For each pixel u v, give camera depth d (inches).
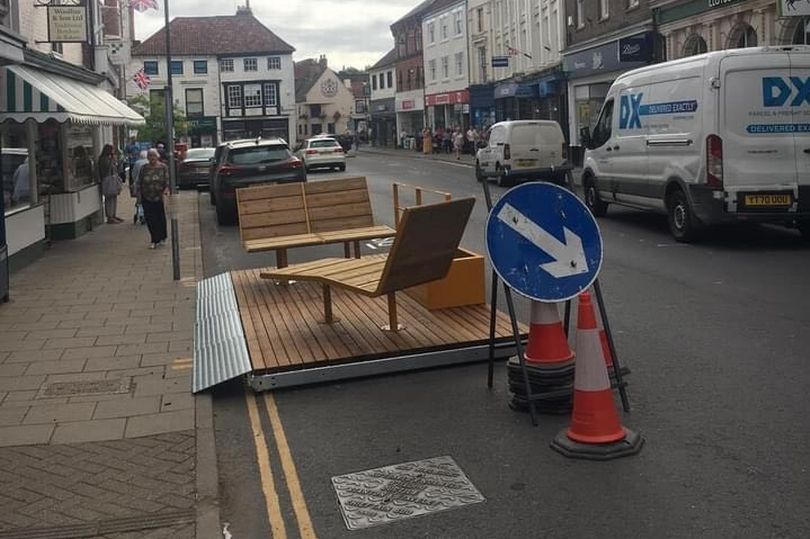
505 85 1674.5
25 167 531.2
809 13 609.6
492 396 248.5
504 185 1019.9
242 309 352.5
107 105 660.1
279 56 2967.5
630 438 202.5
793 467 189.8
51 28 641.6
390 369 273.0
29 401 251.6
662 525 165.9
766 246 503.5
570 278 223.9
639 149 579.8
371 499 183.8
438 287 331.9
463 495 183.3
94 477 196.7
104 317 364.2
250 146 782.5
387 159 2005.4
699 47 983.6
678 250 500.1
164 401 250.4
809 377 251.6
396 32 2780.5
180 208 949.8
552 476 190.7
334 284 297.1
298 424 233.5
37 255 541.6
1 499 185.8
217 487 189.8
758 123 486.6
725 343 292.4
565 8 1403.8
